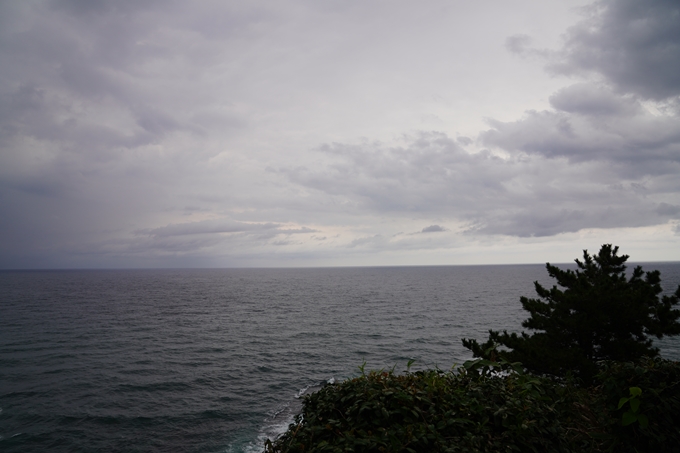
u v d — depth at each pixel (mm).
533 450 4004
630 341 12500
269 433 22484
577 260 16953
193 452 20562
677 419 4426
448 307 78562
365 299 97750
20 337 50125
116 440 21922
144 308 81312
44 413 25594
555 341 13844
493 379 5262
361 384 4812
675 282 115250
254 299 100938
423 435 3801
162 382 31422
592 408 5602
